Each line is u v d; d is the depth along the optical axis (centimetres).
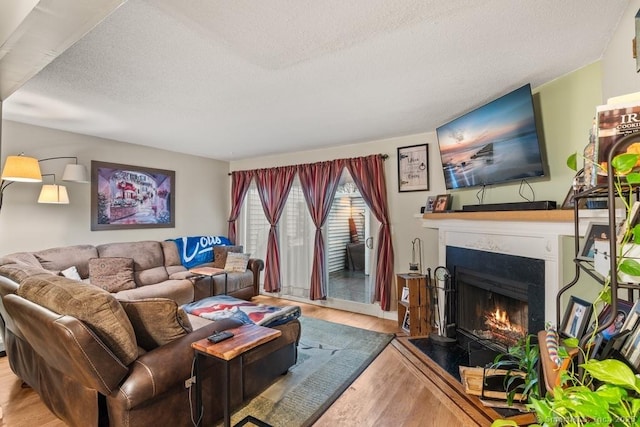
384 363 283
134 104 282
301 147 462
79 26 129
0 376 259
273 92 254
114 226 422
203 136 400
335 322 394
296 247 496
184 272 441
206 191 543
